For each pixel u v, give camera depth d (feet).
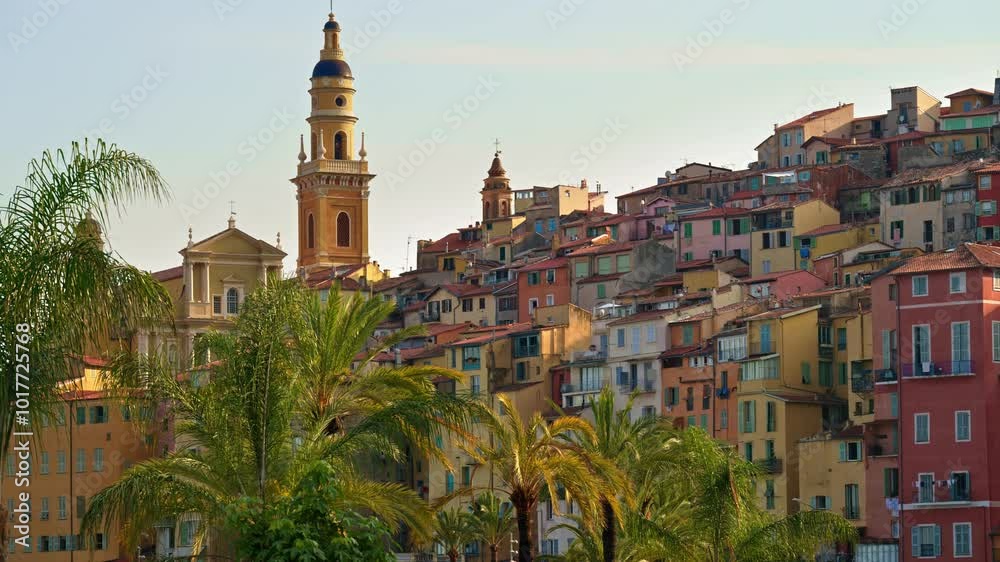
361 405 290.76
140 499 238.27
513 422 302.86
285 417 246.06
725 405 590.55
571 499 307.58
